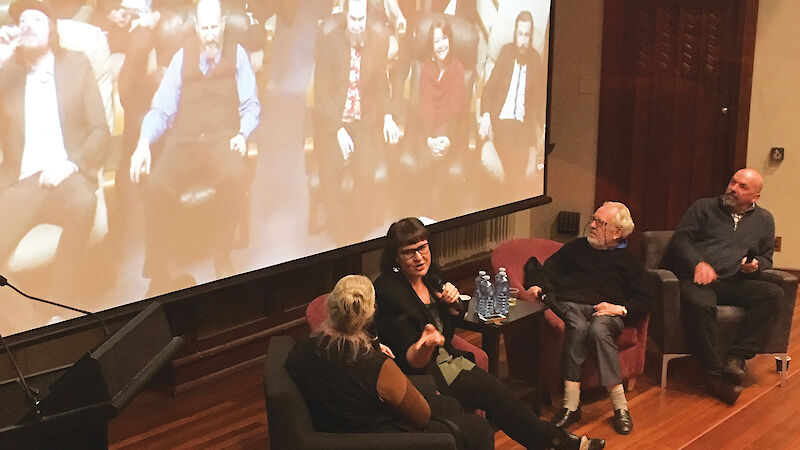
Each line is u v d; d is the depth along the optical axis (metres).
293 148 4.58
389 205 5.25
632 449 4.09
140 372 2.53
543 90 6.43
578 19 7.11
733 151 6.81
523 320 4.10
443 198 5.65
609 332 4.29
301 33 4.52
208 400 4.50
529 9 6.14
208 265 4.23
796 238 6.72
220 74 4.14
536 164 6.47
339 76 4.78
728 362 4.70
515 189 6.29
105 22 3.64
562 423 4.20
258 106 4.36
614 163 7.20
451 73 5.56
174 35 3.92
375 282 3.66
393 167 5.23
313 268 5.23
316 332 3.02
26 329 3.53
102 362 2.37
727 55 6.72
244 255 4.41
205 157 4.14
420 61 5.32
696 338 4.70
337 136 4.82
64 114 3.54
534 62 6.27
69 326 3.65
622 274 4.47
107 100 3.70
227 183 4.26
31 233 3.49
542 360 4.35
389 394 2.95
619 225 4.44
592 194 7.32
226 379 4.77
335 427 2.97
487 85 5.88
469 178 5.85
